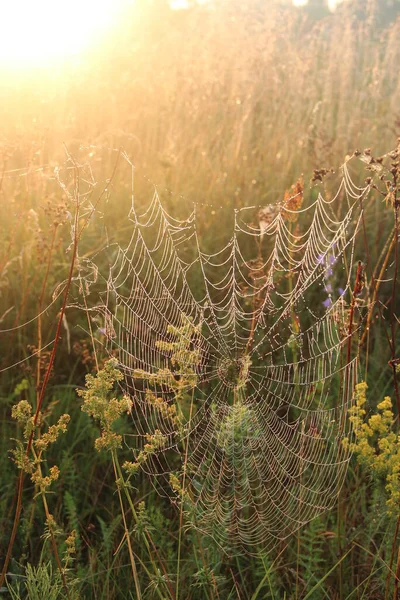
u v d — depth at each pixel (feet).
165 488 13.41
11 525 12.45
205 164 23.77
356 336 13.42
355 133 24.94
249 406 13.62
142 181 22.07
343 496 12.29
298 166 23.57
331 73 28.84
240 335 15.60
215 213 20.80
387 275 18.25
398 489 9.80
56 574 10.39
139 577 11.59
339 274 18.42
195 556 11.21
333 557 11.84
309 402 13.67
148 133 24.95
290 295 14.51
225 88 27.66
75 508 11.96
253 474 12.71
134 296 13.58
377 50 31.01
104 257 18.34
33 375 14.58
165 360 12.80
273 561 11.56
